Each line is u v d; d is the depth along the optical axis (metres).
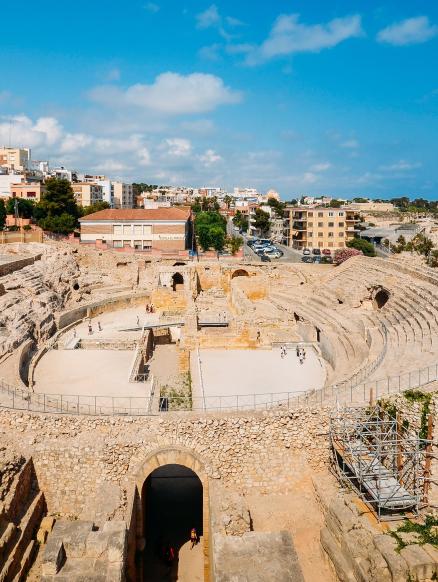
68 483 30.42
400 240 142.88
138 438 30.66
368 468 28.03
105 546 23.97
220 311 76.19
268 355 54.72
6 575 23.91
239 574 22.67
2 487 26.98
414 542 23.94
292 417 31.39
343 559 24.94
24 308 59.41
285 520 28.95
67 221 113.69
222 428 30.97
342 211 146.25
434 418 29.95
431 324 46.88
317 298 74.12
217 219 174.38
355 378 37.88
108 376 46.22
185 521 36.16
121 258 93.38
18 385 39.41
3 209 115.44
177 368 55.44
